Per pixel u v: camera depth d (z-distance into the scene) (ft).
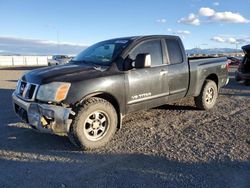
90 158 15.37
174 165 14.38
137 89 18.63
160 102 20.48
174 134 19.02
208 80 25.11
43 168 14.21
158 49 20.53
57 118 15.46
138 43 19.40
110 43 20.44
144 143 17.39
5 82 55.72
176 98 21.84
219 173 13.55
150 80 19.34
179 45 22.17
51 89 15.74
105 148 16.69
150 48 20.03
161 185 12.48
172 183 12.64
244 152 15.93
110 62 18.15
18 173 13.70
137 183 12.67
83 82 16.20
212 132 19.40
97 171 13.87
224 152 15.90
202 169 13.94
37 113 15.96
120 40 20.27
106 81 16.99
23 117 16.99
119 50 18.83
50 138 18.38
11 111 25.96
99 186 12.46
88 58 19.84
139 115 23.57
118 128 18.21
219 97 32.96
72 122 15.87
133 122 21.70
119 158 15.30
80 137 15.96
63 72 16.92
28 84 16.84
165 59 20.81
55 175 13.50
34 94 16.22
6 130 20.02
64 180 13.01
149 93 19.40
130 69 18.30
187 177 13.16
